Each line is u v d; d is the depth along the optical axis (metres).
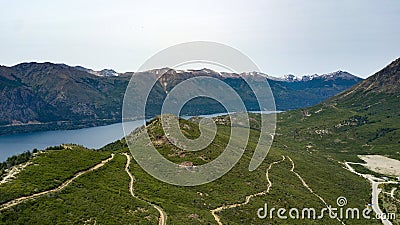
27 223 74.56
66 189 93.62
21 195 85.56
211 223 100.88
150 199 104.00
